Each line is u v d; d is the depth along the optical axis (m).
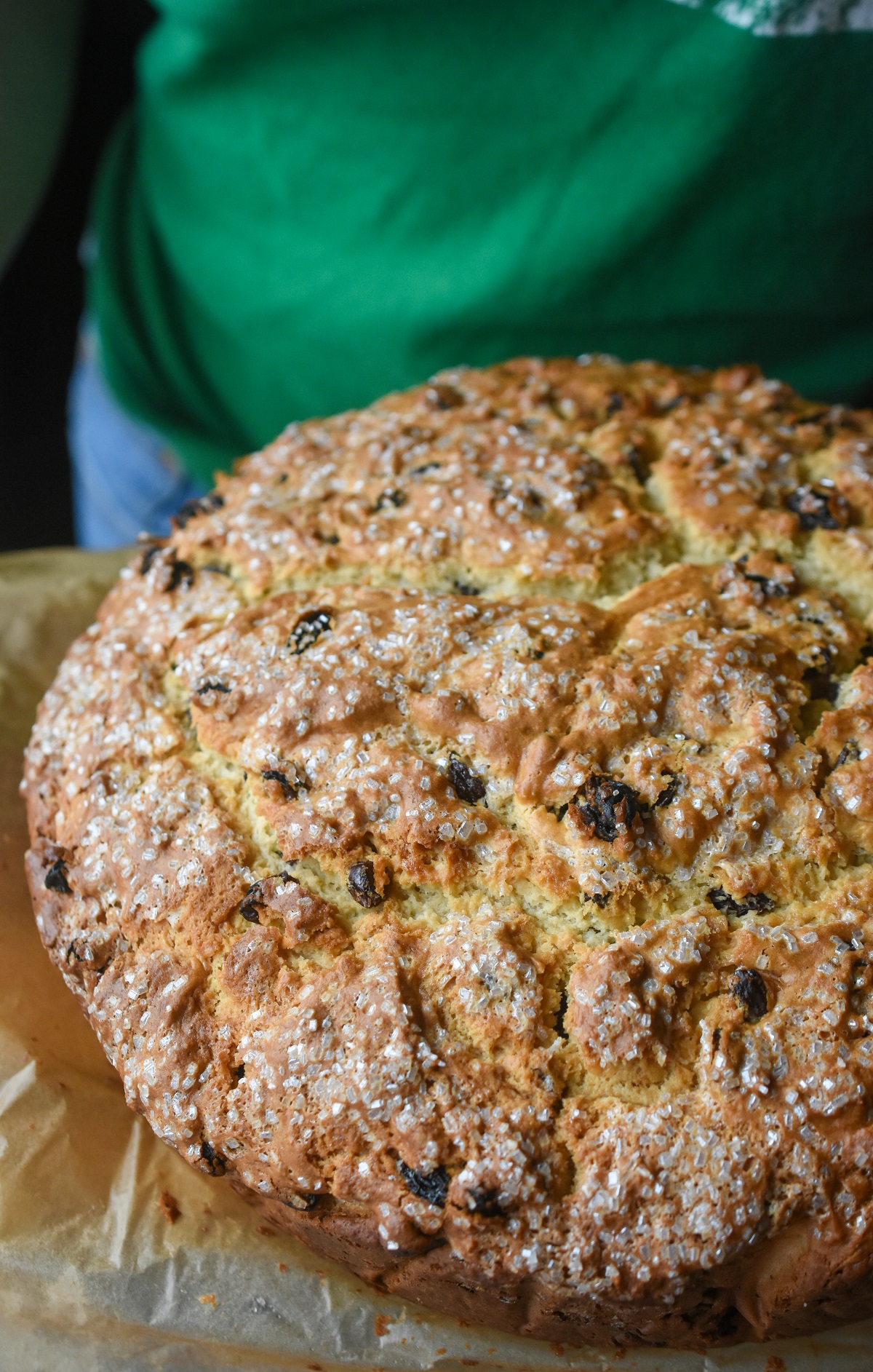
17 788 0.47
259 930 0.39
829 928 0.37
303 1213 0.38
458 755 0.39
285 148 0.58
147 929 0.40
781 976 0.37
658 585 0.42
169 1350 0.39
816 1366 0.39
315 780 0.39
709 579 0.42
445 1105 0.36
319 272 0.61
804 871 0.38
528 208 0.56
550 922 0.38
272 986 0.38
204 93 0.59
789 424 0.47
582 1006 0.37
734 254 0.57
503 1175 0.36
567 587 0.43
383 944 0.38
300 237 0.61
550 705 0.39
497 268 0.58
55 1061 0.42
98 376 0.71
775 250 0.57
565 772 0.39
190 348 0.70
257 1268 0.40
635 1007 0.36
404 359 0.62
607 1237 0.36
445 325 0.60
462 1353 0.39
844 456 0.46
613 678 0.40
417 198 0.58
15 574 0.53
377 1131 0.36
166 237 0.67
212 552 0.45
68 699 0.44
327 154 0.58
